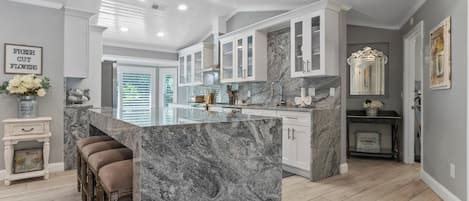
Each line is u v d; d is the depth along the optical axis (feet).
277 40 14.69
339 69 11.77
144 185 4.20
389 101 14.71
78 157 8.83
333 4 11.25
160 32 19.22
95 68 14.48
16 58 10.66
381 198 8.89
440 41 9.00
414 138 14.08
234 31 15.92
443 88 8.81
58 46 11.64
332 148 11.41
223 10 16.29
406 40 13.67
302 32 12.14
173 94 25.16
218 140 4.97
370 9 12.50
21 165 10.20
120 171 5.06
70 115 11.91
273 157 5.78
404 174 11.62
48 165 10.80
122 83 23.84
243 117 5.89
